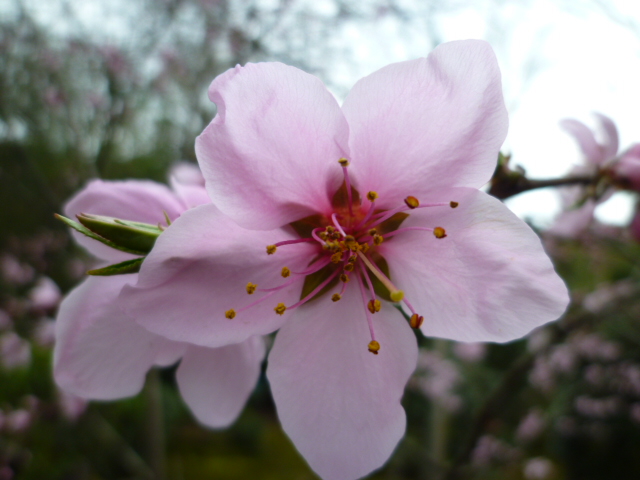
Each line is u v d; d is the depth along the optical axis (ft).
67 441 0.63
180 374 0.17
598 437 0.85
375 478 0.78
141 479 0.52
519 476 0.76
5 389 0.62
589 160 0.25
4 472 0.58
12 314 0.67
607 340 0.75
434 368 0.70
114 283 0.16
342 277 0.15
